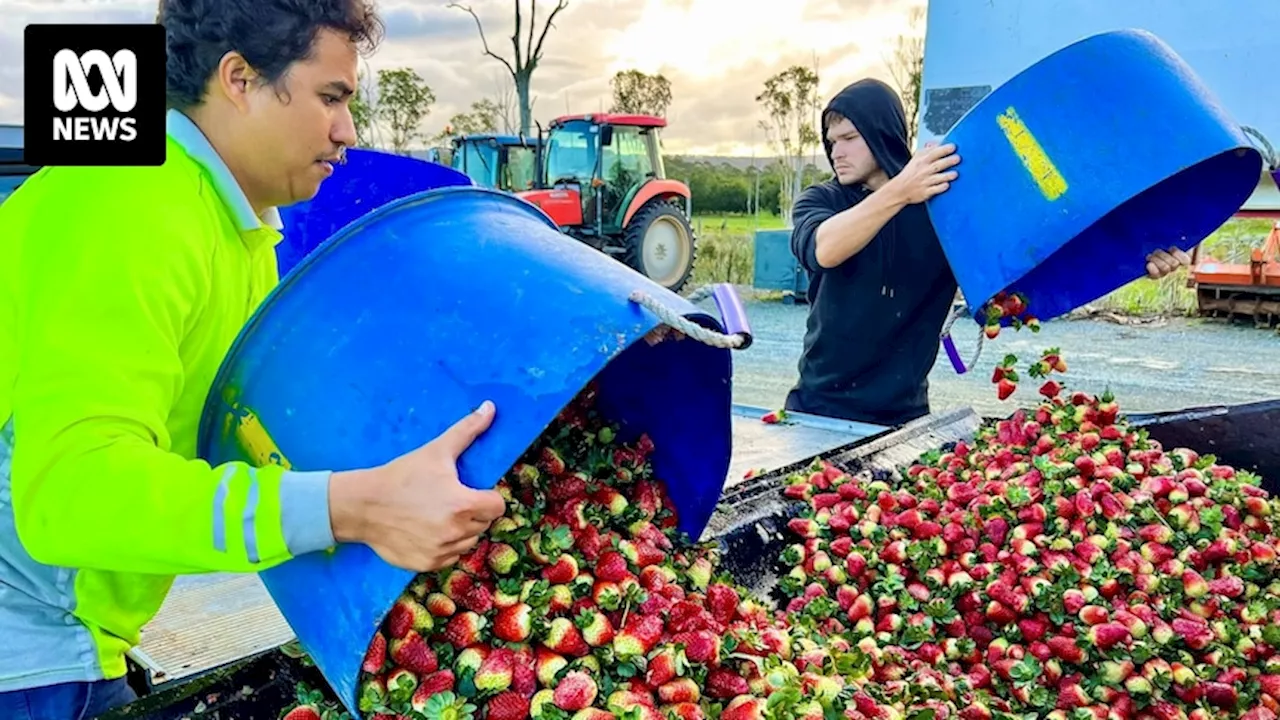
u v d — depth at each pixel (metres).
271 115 1.29
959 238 2.51
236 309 1.41
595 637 1.49
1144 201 2.84
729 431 1.83
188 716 1.51
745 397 8.38
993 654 2.13
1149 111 2.19
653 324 1.29
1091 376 8.72
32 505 1.10
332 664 1.33
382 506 1.17
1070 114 2.26
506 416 1.23
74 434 1.08
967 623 2.23
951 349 2.83
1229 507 2.51
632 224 12.44
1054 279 2.93
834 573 2.34
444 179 2.77
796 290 12.96
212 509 1.11
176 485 1.10
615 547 1.67
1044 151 2.29
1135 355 9.59
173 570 1.15
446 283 1.36
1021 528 2.35
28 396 1.10
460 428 1.22
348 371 1.33
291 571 1.37
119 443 1.09
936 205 2.59
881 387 3.60
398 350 1.32
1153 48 2.26
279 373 1.36
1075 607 2.11
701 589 1.76
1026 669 2.05
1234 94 10.77
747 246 16.55
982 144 2.45
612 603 1.54
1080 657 2.04
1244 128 2.45
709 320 1.40
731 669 1.56
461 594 1.48
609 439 1.87
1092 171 2.22
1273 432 3.08
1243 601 2.30
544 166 13.11
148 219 1.17
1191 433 3.13
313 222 2.58
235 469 1.15
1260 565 2.34
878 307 3.46
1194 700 2.01
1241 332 10.70
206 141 1.29
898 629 2.21
